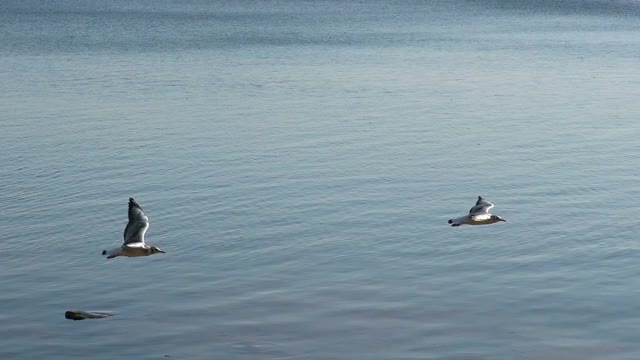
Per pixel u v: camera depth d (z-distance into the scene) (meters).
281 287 42.78
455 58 117.06
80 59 114.25
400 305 41.06
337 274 44.06
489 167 60.59
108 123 73.31
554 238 48.41
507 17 182.38
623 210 52.16
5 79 96.06
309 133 69.88
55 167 59.94
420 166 60.72
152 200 53.59
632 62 114.44
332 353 37.06
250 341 37.88
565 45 133.12
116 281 43.16
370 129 71.31
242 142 66.75
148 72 102.38
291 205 52.78
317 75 100.50
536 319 39.88
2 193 54.69
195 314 40.06
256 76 99.69
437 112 78.56
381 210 52.09
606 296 41.84
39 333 38.25
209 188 55.66
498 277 43.88
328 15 189.75
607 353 37.22
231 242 47.62
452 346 37.66
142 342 37.62
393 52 123.19
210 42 135.75
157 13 194.00
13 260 45.47
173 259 45.72
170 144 66.12
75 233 48.81
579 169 60.09
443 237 48.41
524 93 89.31
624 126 73.12
